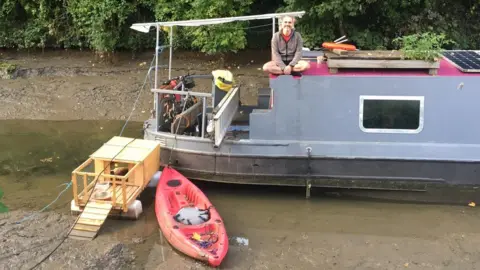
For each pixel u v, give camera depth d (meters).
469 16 16.50
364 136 8.43
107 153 8.16
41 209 8.15
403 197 8.57
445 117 8.26
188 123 9.12
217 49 14.93
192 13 14.97
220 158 8.59
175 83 9.73
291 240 7.45
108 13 15.20
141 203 8.18
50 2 16.48
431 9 15.61
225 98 9.28
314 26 14.48
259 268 6.69
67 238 7.18
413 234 7.61
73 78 15.14
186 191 8.16
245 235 7.57
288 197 8.77
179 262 6.72
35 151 10.89
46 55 16.92
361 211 8.33
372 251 7.16
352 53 8.69
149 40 16.80
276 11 14.84
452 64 8.77
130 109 13.44
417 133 8.33
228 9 14.40
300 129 8.46
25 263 6.55
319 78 8.22
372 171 8.41
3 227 7.41
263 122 8.47
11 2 16.31
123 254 6.86
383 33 15.60
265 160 8.50
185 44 16.61
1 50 17.11
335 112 8.36
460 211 8.28
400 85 8.19
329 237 7.55
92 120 12.88
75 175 7.73
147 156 8.10
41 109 13.32
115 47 16.34
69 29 16.73
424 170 8.33
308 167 8.46
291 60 8.40
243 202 8.61
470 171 8.27
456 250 7.14
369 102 8.30
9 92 14.03
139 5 16.53
